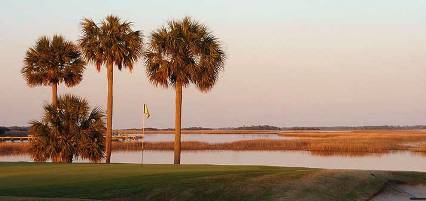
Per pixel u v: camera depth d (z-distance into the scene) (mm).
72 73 45188
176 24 37375
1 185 20609
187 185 20234
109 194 19141
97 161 39344
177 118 37938
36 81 44938
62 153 38656
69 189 19766
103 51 39531
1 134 107062
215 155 63844
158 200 18656
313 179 21500
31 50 44844
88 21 39594
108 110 39750
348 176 22578
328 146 71438
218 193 19312
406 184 22531
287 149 75625
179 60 36500
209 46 37188
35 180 21828
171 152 69188
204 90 38219
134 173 23875
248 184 20406
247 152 70188
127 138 85812
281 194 19156
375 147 68938
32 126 38906
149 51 37562
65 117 39094
